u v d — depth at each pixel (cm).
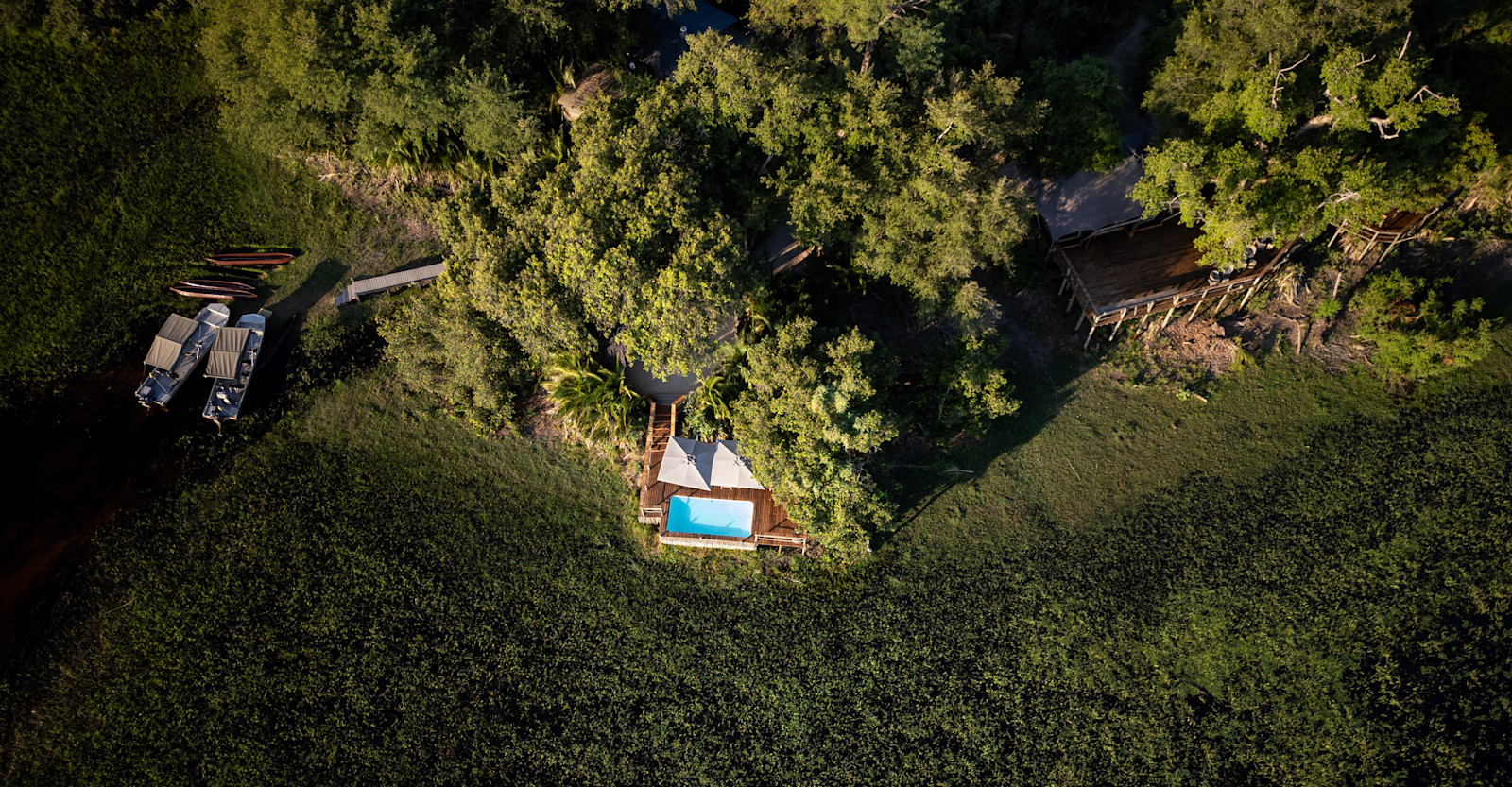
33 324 4009
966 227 3488
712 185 3547
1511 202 4488
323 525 3678
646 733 3316
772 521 3672
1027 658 3509
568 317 3375
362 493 3769
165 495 3684
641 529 3762
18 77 4644
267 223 4381
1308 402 4109
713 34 3406
